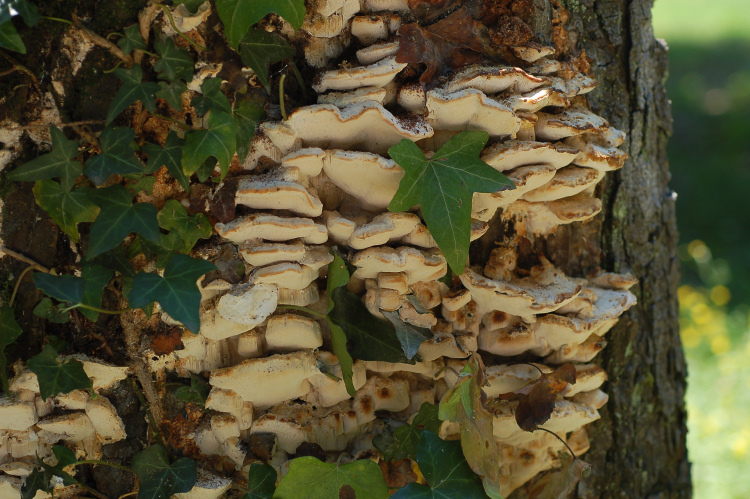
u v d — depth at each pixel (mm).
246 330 892
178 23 867
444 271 914
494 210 925
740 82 3713
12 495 880
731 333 1857
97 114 878
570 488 946
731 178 2828
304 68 905
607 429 1041
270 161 888
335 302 906
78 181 875
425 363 936
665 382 1071
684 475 1107
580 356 967
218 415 912
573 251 987
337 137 878
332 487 897
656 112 1023
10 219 873
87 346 902
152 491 900
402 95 890
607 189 1001
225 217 876
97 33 867
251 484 899
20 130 868
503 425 944
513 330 941
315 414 929
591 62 970
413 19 894
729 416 1501
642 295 1036
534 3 921
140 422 917
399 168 873
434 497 894
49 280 855
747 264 2316
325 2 882
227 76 885
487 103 872
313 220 891
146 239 880
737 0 5266
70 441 906
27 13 837
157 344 898
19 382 878
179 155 867
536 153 889
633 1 974
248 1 854
